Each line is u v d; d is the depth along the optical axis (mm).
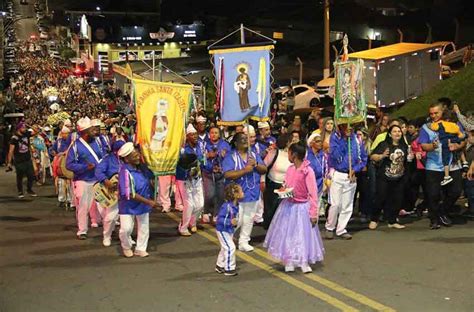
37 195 15430
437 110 10211
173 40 78438
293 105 29656
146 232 9023
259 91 9180
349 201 9734
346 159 9625
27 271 8266
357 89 9734
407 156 10398
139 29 79062
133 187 8750
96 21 82562
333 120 10742
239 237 9367
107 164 9516
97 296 7160
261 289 7324
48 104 41656
